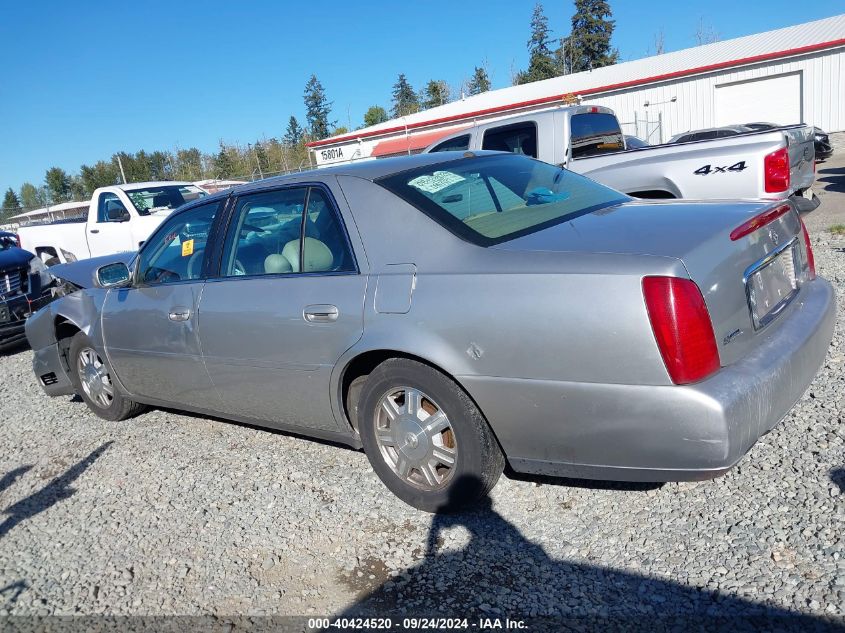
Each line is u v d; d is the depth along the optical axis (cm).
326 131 8000
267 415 392
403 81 8288
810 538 268
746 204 316
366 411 334
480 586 274
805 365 286
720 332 256
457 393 296
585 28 6238
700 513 296
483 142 858
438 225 313
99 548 347
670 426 248
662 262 251
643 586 259
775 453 331
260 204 387
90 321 493
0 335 816
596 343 255
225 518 355
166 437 479
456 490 309
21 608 306
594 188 382
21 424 561
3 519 397
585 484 333
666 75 2542
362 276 324
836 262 676
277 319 355
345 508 347
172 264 436
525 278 273
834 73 2306
